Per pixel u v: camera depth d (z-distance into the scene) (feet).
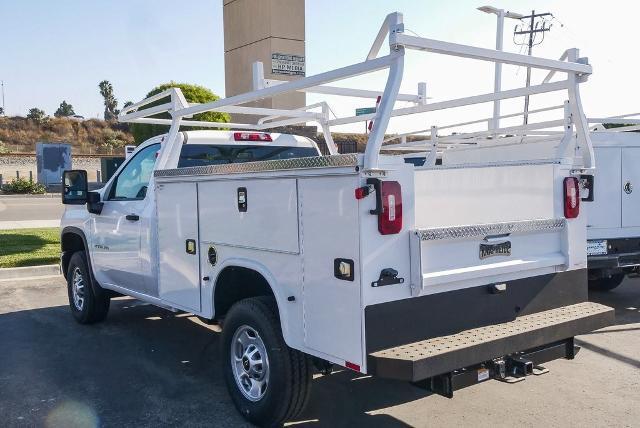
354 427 13.35
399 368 10.11
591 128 30.60
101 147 204.44
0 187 106.83
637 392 15.47
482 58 11.76
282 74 63.87
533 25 89.15
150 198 17.35
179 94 17.63
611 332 20.99
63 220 23.03
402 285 10.84
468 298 11.89
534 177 13.85
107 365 17.71
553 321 12.52
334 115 21.38
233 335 13.70
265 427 13.12
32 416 14.08
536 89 14.58
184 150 18.03
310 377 12.53
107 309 21.99
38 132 226.38
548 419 13.79
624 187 23.70
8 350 19.17
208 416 14.08
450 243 11.54
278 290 12.22
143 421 13.82
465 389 15.71
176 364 17.80
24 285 29.60
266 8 63.00
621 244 23.58
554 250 13.58
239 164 12.99
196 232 14.80
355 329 10.50
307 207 11.31
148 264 17.40
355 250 10.40
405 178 10.80
